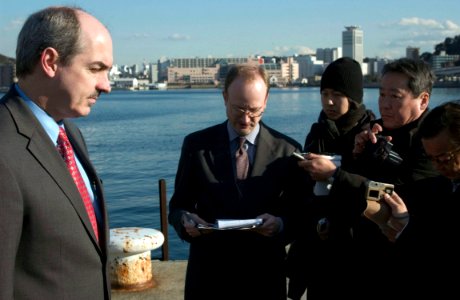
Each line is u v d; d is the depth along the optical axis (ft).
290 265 11.50
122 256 18.07
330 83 12.22
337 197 10.22
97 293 8.23
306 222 11.19
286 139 11.60
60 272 7.71
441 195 8.57
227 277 11.07
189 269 11.39
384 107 10.70
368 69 427.74
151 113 216.74
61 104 8.11
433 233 8.27
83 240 7.98
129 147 105.40
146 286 18.49
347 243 10.52
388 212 9.62
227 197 11.07
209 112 210.38
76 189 8.02
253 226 10.38
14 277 7.48
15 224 7.23
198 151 11.42
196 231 10.66
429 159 9.10
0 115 7.63
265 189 11.08
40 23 7.84
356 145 10.84
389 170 10.25
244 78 10.74
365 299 10.39
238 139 11.30
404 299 8.70
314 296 11.17
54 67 7.87
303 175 11.39
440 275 8.11
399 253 8.84
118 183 67.62
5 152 7.32
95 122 173.06
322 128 12.50
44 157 7.71
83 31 7.92
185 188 11.59
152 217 49.55
